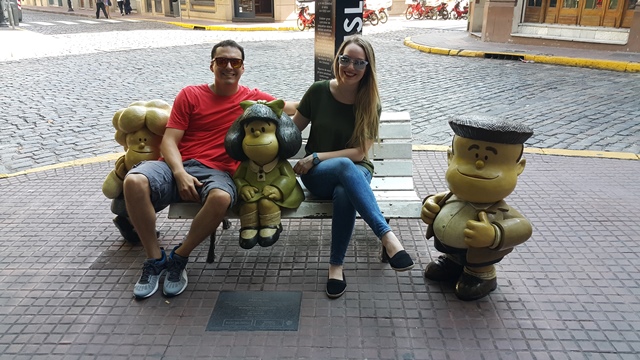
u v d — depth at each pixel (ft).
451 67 37.88
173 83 32.35
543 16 47.50
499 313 9.68
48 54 44.83
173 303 10.06
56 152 19.56
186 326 9.39
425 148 19.20
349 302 10.05
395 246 9.74
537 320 9.47
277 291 10.42
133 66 38.65
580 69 36.86
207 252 11.93
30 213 14.01
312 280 10.80
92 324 9.47
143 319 9.60
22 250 12.05
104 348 8.84
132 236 12.16
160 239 12.66
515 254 11.69
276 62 39.88
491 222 9.24
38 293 10.38
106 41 54.75
